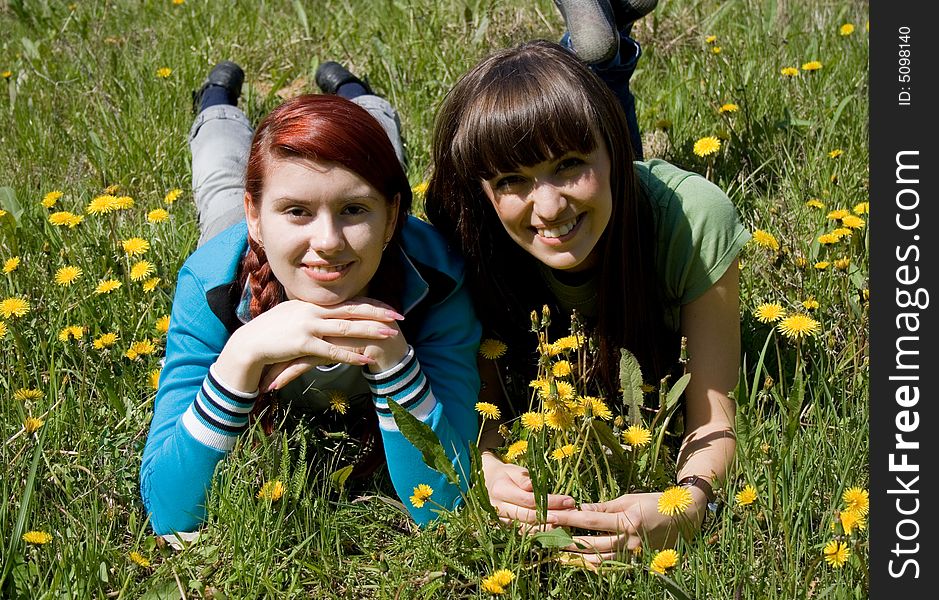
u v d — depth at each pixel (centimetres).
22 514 181
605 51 254
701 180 210
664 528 181
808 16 386
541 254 193
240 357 189
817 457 196
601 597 174
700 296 207
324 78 347
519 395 228
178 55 390
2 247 273
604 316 208
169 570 182
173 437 193
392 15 405
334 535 192
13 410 220
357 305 190
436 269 207
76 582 179
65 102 370
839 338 233
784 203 284
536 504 176
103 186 316
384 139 185
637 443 185
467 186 198
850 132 303
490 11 383
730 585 175
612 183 193
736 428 183
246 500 188
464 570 179
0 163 331
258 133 186
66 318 247
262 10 427
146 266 246
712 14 383
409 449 193
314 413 215
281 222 183
